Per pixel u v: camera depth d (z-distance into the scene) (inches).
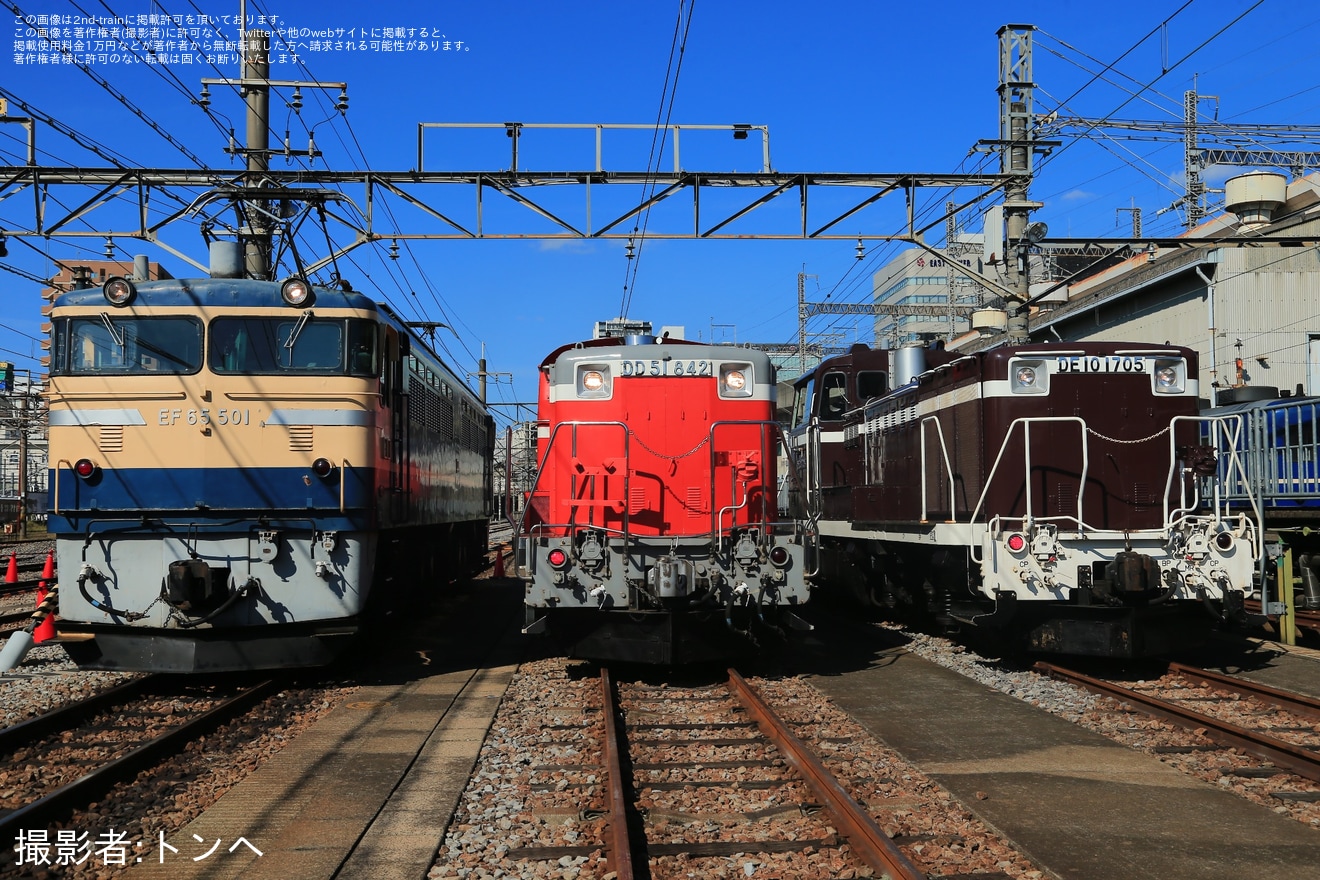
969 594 415.8
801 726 305.0
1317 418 482.6
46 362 377.4
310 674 406.3
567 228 579.2
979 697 346.3
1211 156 1396.4
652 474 404.5
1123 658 376.8
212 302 372.5
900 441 496.1
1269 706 322.7
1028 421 372.2
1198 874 185.6
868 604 561.3
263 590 364.2
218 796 239.0
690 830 212.4
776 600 381.1
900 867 175.5
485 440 901.8
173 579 349.4
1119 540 372.2
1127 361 399.9
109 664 361.7
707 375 411.8
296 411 372.5
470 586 816.3
